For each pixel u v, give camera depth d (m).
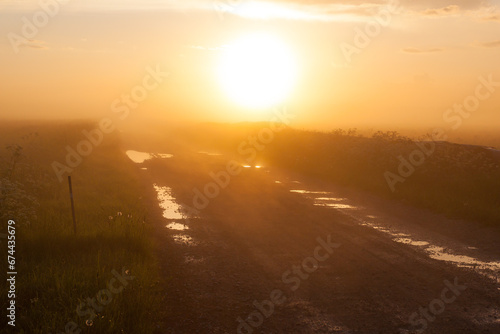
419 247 9.80
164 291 7.30
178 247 9.79
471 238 10.52
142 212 12.85
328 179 19.72
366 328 6.05
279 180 19.66
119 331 5.58
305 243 10.18
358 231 11.19
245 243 10.18
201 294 7.21
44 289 6.70
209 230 11.30
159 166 24.05
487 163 19.44
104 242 9.27
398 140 23.20
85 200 14.15
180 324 6.14
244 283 7.72
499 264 8.63
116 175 19.98
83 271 7.49
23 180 15.06
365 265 8.63
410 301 6.92
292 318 6.36
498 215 12.02
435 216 12.81
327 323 6.21
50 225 10.09
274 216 12.90
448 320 6.25
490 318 6.29
